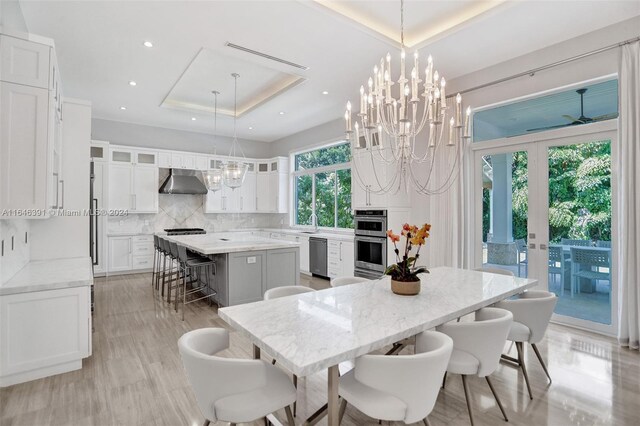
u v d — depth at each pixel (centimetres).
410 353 307
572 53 350
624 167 315
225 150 815
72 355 268
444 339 162
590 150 352
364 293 240
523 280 283
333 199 705
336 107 580
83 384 249
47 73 249
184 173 721
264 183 830
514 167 411
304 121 676
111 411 216
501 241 421
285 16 308
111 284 575
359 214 562
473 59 397
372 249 530
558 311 376
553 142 377
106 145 624
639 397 231
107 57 392
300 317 187
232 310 200
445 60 399
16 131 238
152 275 620
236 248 413
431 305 210
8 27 256
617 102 333
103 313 418
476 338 189
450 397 234
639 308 305
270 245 444
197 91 539
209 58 420
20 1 284
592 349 308
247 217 848
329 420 151
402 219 517
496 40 352
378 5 312
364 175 552
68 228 381
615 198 334
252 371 150
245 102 598
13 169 237
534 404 224
